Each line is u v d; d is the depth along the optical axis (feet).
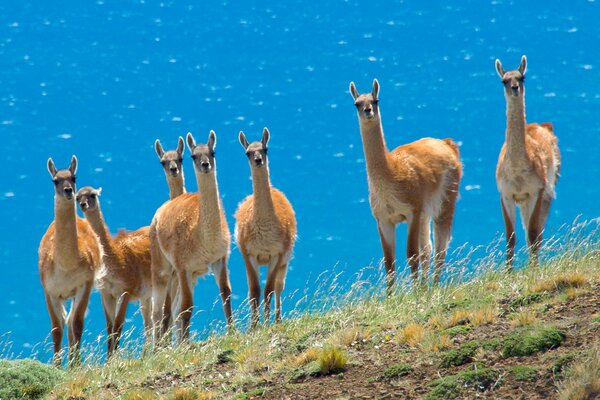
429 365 111.65
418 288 146.20
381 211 172.35
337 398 108.17
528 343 108.88
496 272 143.64
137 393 122.83
